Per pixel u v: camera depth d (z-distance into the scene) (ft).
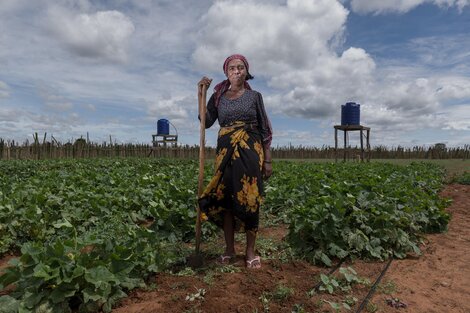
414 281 13.64
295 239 16.19
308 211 16.34
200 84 14.08
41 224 18.29
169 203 21.63
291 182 29.99
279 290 11.57
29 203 19.88
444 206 22.88
